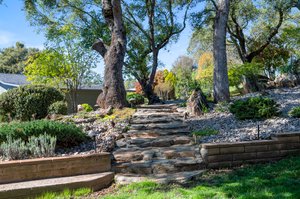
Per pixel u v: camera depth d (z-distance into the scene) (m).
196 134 5.91
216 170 4.55
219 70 9.44
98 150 5.13
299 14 15.17
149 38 14.03
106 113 7.77
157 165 4.61
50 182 4.02
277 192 3.30
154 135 6.15
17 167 4.11
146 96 13.85
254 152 4.84
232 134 5.67
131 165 4.66
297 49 15.80
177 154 4.99
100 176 4.28
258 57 16.09
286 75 12.50
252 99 6.92
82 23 14.06
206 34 15.82
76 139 5.45
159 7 14.10
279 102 8.52
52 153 4.78
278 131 5.46
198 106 8.08
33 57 15.04
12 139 4.98
